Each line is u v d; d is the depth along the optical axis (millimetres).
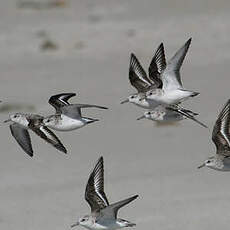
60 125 11930
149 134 18891
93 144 18453
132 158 17359
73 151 18062
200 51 28297
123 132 19156
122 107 21188
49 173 16812
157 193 15281
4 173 16922
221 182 15766
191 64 26484
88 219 10445
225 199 14836
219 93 22047
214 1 34938
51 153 18047
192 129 19031
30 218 14477
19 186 16141
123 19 33531
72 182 16188
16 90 24016
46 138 12062
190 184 15703
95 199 10539
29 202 15203
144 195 15219
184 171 16406
